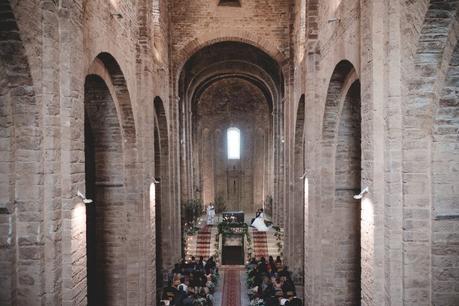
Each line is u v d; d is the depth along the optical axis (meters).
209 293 18.92
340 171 13.14
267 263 21.67
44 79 7.40
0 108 7.11
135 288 13.50
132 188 13.46
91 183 13.44
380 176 7.71
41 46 7.34
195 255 25.67
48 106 7.42
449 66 6.79
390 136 7.45
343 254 13.32
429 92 7.20
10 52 6.81
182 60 21.20
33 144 7.27
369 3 7.88
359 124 12.69
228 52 26.38
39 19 7.27
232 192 37.91
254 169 37.28
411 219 7.42
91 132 13.09
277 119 28.06
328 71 12.19
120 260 13.46
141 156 13.64
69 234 7.77
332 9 11.70
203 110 36.69
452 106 7.11
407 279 7.48
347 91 11.76
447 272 7.42
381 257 7.77
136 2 13.82
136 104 13.64
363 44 8.26
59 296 7.68
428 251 7.44
